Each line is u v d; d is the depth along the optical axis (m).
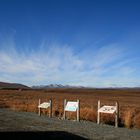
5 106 41.50
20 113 30.58
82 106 36.28
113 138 15.62
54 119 25.52
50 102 28.77
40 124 20.64
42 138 14.33
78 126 20.55
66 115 28.36
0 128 17.20
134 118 22.86
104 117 24.95
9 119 23.12
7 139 13.40
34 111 33.94
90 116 26.08
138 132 18.61
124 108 36.69
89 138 15.22
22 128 17.75
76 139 14.65
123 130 19.34
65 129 18.42
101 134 16.92
